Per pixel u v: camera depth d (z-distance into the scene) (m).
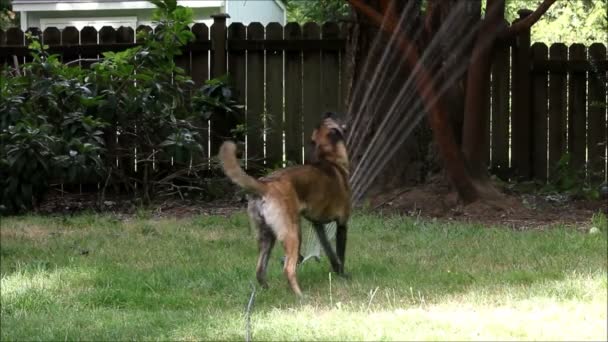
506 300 7.63
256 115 16.31
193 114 15.50
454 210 13.25
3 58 16.52
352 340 6.49
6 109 13.86
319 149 9.12
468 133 13.66
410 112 14.32
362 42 14.42
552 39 23.06
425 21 13.92
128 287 8.78
